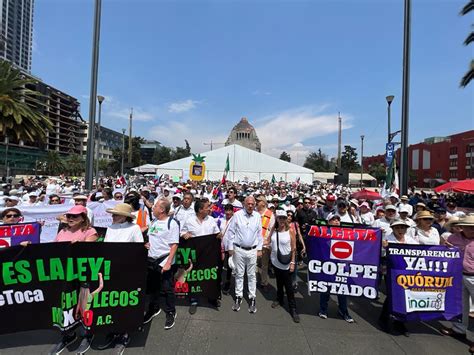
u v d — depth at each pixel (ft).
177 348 12.82
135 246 13.25
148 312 15.24
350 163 338.95
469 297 14.37
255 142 312.50
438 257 15.07
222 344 13.23
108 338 13.05
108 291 12.89
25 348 12.53
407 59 34.37
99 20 32.17
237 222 17.35
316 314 16.83
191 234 17.89
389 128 56.80
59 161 263.90
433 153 229.45
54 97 340.59
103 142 416.26
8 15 370.73
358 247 16.19
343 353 12.88
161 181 90.43
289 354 12.64
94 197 31.65
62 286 12.84
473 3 74.33
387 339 14.23
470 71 78.43
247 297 19.19
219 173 134.31
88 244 12.88
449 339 14.40
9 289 12.55
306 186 111.65
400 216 22.90
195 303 17.01
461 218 15.84
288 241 16.88
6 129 44.73
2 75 44.21
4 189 39.81
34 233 16.55
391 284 14.92
